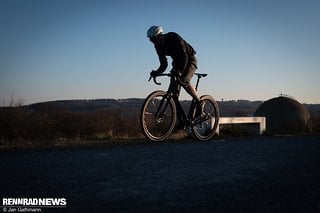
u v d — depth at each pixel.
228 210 3.14
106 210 3.15
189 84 7.77
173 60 7.56
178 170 4.75
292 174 4.52
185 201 3.39
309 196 3.55
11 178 4.26
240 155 6.01
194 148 6.83
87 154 6.01
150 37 7.35
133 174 4.51
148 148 6.79
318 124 16.42
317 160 5.52
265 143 7.67
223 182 4.11
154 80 7.57
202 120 8.29
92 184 4.01
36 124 11.02
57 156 5.79
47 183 4.04
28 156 5.78
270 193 3.66
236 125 10.83
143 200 3.42
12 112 10.75
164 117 7.79
